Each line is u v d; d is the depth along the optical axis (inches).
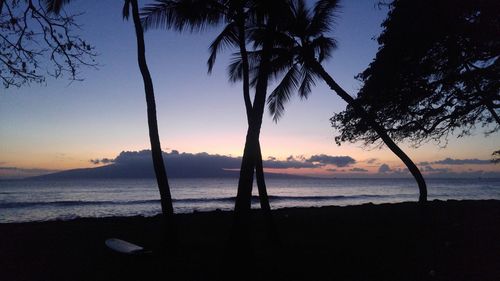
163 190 390.3
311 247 434.0
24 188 3553.2
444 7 429.4
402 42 494.6
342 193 2974.9
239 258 327.9
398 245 437.7
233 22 504.4
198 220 671.8
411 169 561.9
